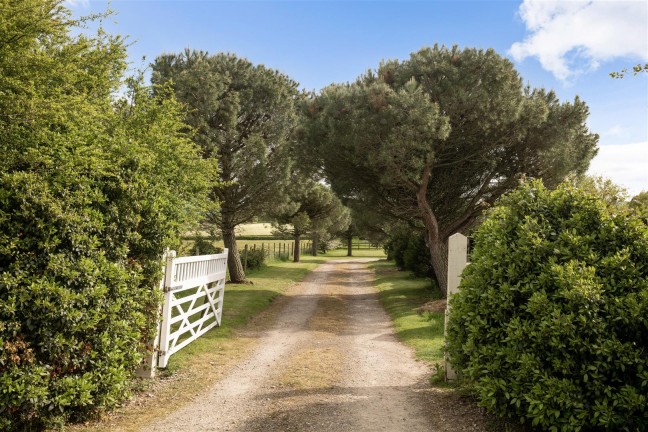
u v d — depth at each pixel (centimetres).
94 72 716
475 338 454
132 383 582
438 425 455
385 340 938
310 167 1680
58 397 425
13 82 478
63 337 435
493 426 441
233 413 501
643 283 378
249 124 1870
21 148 464
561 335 374
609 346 356
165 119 935
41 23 515
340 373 666
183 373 676
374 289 1922
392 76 1538
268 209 1948
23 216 431
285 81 1947
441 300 1382
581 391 363
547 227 455
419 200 1530
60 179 464
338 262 3744
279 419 479
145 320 593
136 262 574
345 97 1438
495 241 477
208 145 1650
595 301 373
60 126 529
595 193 484
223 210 1897
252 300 1443
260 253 2841
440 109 1389
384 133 1348
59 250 451
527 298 426
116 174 536
